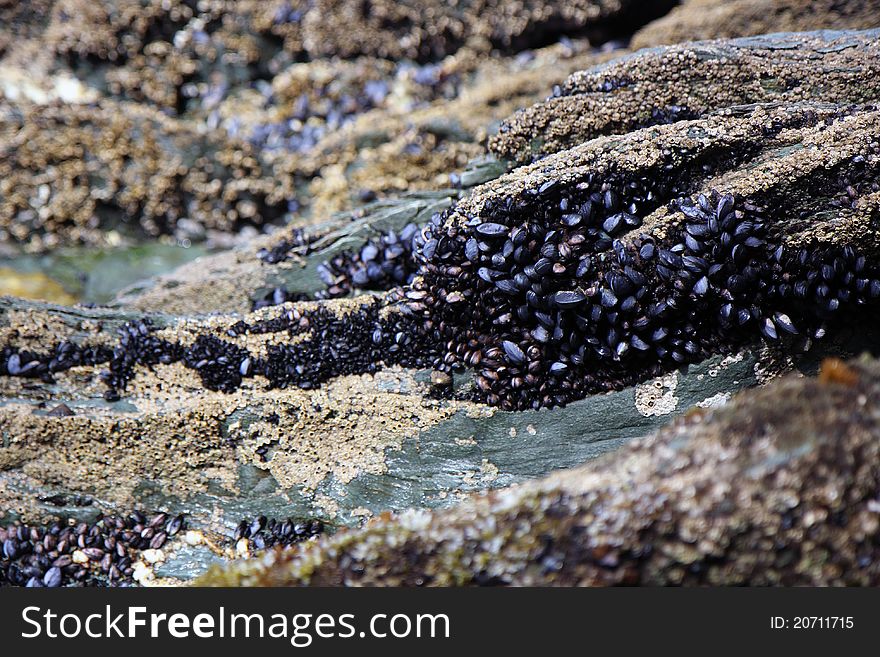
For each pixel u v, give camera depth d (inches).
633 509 141.7
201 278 261.4
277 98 371.6
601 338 203.8
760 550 137.3
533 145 236.5
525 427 210.2
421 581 152.9
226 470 215.3
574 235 202.4
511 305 207.2
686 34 314.2
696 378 205.6
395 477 211.5
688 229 197.2
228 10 375.9
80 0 370.6
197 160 350.3
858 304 198.2
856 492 135.4
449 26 367.9
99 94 374.0
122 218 350.3
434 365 215.8
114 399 220.1
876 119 198.5
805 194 195.5
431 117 323.3
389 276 243.4
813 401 142.9
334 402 215.3
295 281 252.8
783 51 227.3
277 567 165.5
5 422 212.5
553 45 374.6
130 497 213.9
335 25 370.3
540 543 146.1
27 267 337.4
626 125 228.1
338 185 334.6
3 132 341.1
